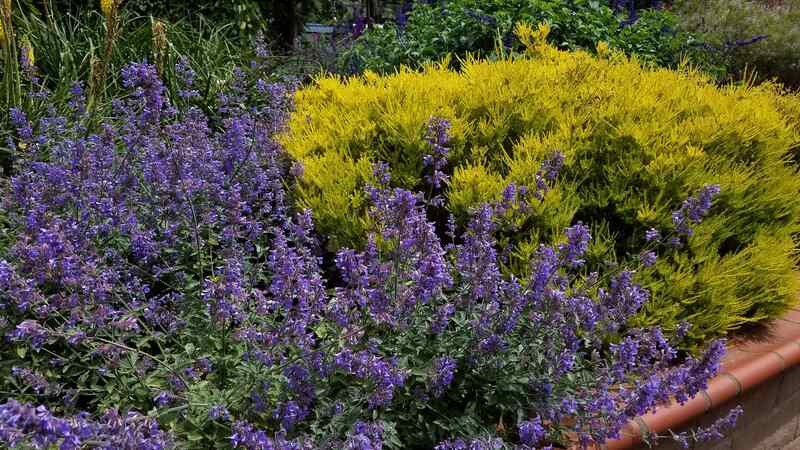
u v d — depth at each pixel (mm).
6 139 4109
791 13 9312
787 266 3672
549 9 6523
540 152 3469
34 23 5812
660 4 9906
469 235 2758
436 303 2695
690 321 3258
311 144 3717
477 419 2477
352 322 2385
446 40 6547
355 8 10648
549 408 2441
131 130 3660
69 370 2553
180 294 2826
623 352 2469
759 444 3469
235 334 2328
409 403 2516
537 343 2531
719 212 3646
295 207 3463
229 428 2252
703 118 3926
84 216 2814
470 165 3594
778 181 3955
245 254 3096
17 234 2811
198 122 3736
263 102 5566
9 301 2432
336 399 2336
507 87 3996
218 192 3082
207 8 8320
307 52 8531
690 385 2426
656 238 3311
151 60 5816
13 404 1477
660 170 3414
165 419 2242
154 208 3072
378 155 3686
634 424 2732
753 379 3166
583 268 3285
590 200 3447
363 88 4285
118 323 2281
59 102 4754
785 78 8758
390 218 2580
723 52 8234
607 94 3996
